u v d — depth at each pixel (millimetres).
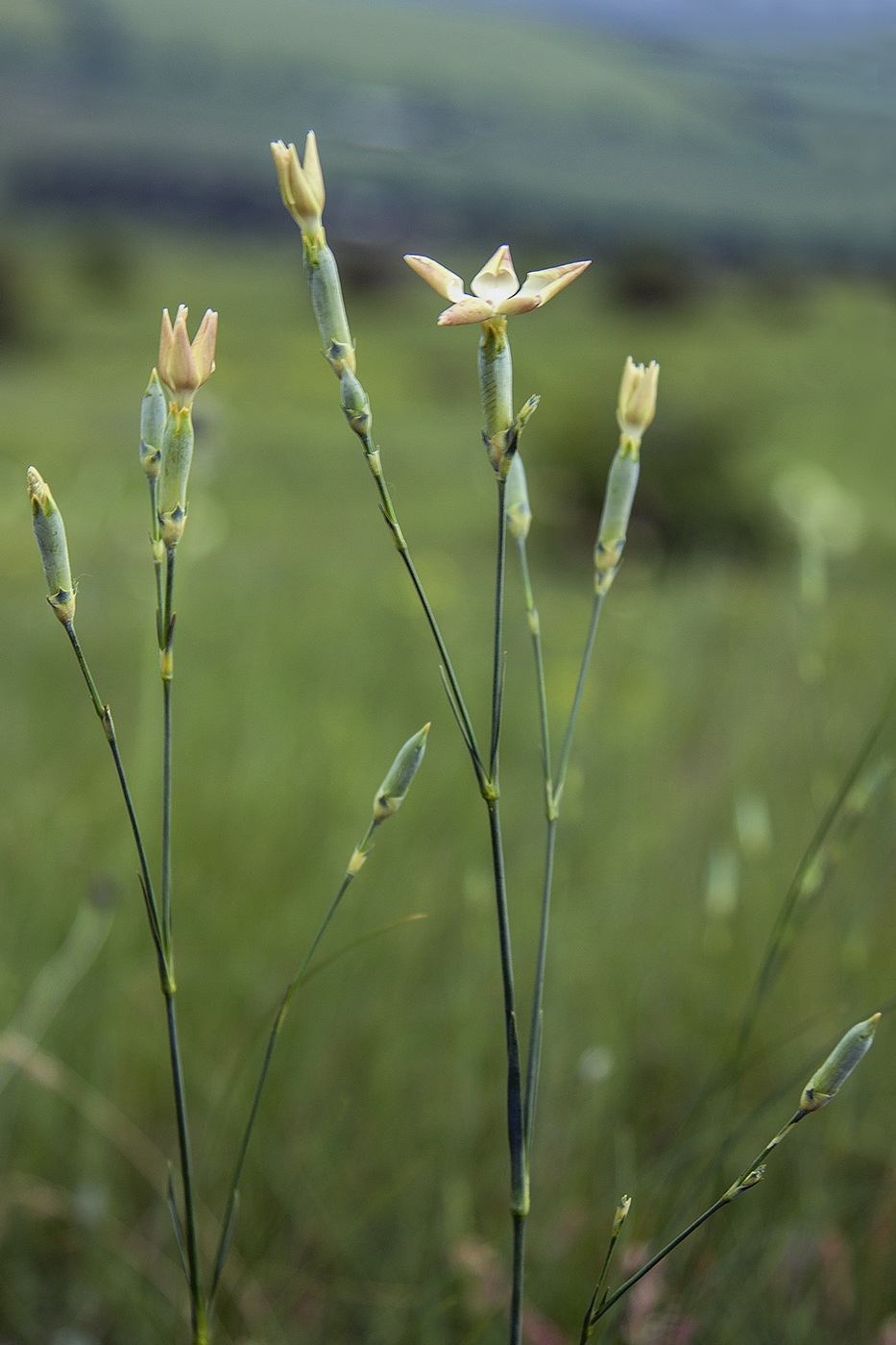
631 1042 2215
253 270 65250
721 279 61344
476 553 11406
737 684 4461
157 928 1017
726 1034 2250
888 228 108312
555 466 12266
